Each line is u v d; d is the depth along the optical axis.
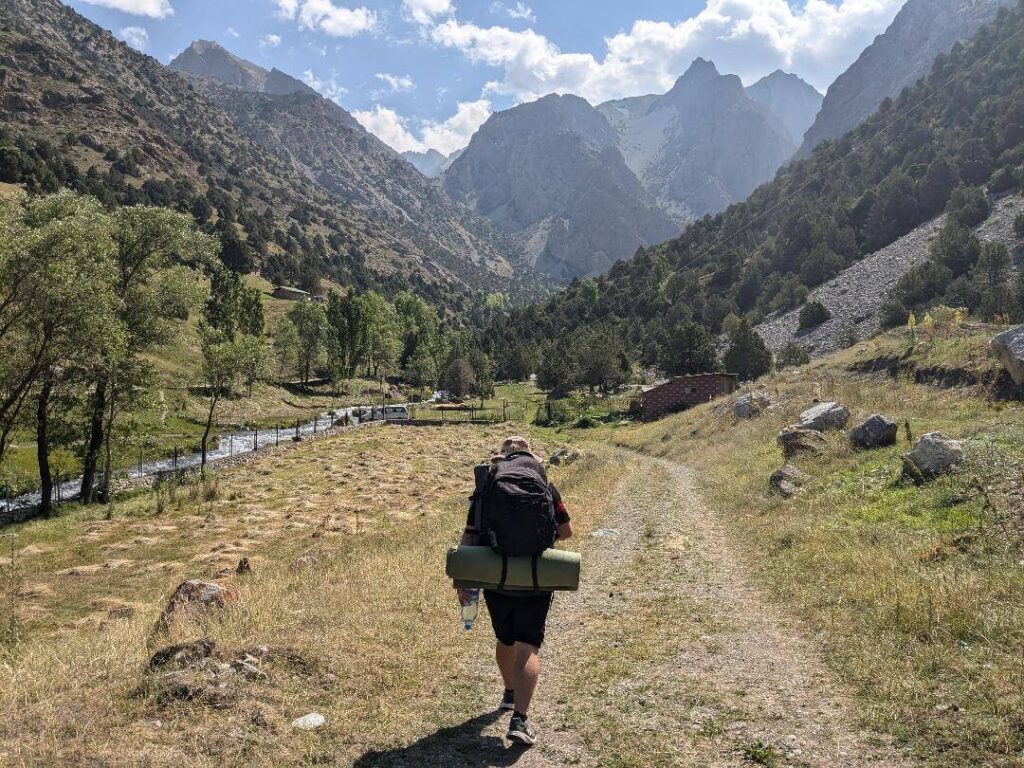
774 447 25.00
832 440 19.22
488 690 5.31
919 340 32.88
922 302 122.56
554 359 124.56
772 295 172.88
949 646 5.61
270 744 4.09
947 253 128.12
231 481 37.38
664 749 4.17
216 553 20.47
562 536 4.80
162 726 4.20
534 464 4.61
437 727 4.54
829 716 4.60
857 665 5.54
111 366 31.09
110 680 5.04
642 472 29.39
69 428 33.78
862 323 130.75
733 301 173.38
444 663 5.93
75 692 4.76
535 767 3.93
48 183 172.88
